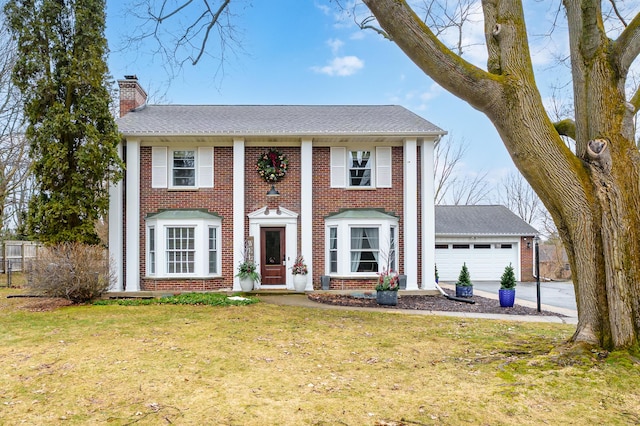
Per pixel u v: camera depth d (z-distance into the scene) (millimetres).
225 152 15031
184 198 14875
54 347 6961
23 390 4977
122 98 16625
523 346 6773
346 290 14414
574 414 4180
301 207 14797
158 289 14188
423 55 5969
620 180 5660
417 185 14969
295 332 8109
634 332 5492
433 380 5234
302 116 16531
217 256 14719
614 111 5809
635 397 4484
